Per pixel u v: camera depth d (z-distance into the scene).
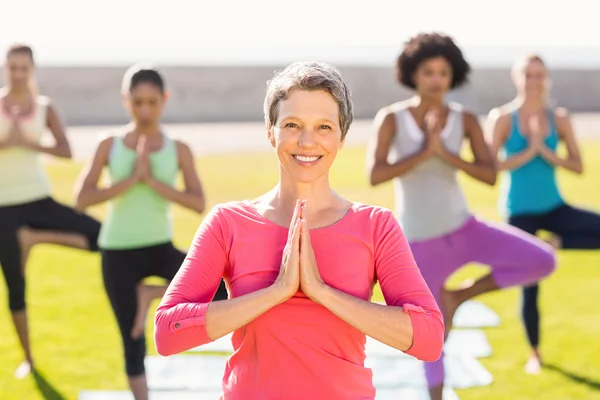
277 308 2.22
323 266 2.27
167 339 2.21
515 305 7.44
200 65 27.92
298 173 2.27
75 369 5.75
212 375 5.59
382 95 29.11
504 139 6.11
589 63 33.28
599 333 6.58
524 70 6.04
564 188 13.84
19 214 5.77
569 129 6.07
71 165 16.14
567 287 8.04
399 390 5.36
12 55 5.89
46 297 7.66
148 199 4.89
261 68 28.31
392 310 2.20
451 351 6.11
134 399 4.72
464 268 8.99
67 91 26.73
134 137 4.97
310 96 2.25
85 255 9.43
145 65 5.01
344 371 2.23
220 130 23.39
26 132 5.91
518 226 6.07
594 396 5.24
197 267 2.30
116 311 4.77
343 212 2.37
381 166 4.80
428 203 4.82
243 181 14.17
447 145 4.85
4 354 6.09
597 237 5.92
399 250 2.33
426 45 4.78
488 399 5.21
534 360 5.80
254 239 2.31
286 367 2.21
